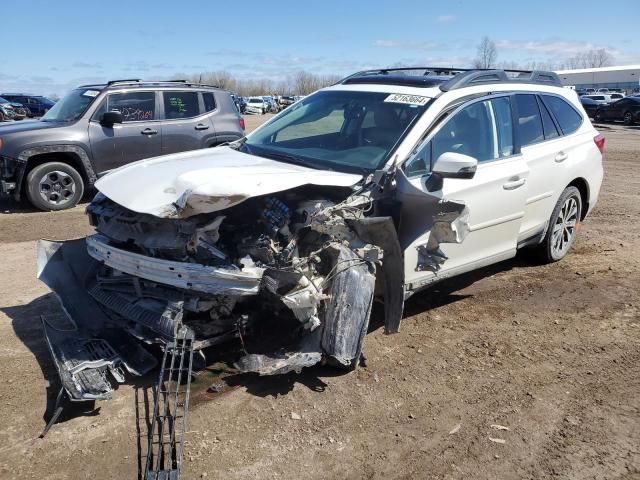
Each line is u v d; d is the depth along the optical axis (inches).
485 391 153.6
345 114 197.5
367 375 159.0
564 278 236.2
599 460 127.0
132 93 380.5
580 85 3147.1
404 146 171.5
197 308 146.3
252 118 1624.0
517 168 202.4
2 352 166.7
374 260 150.8
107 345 152.6
